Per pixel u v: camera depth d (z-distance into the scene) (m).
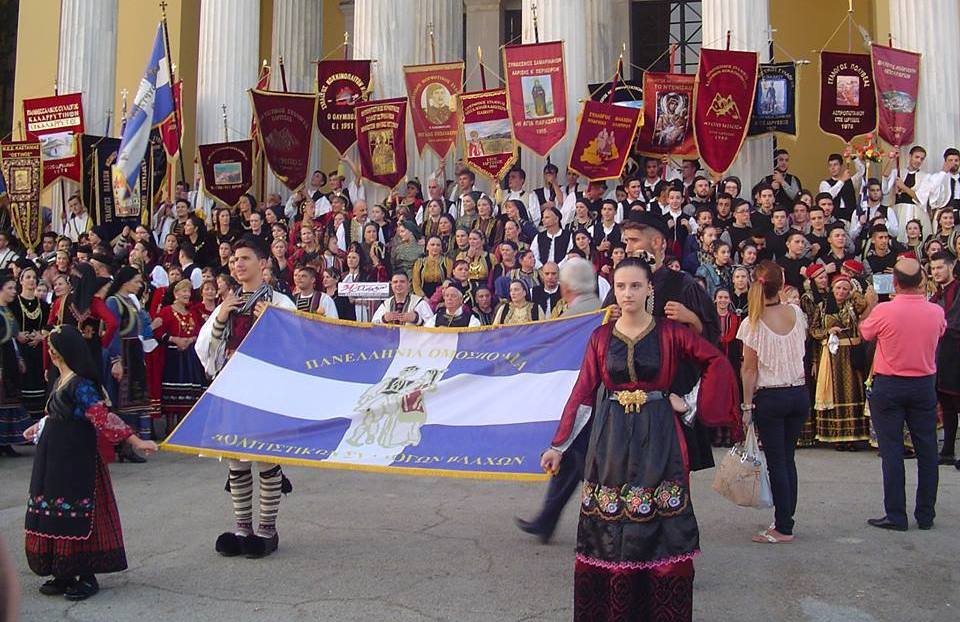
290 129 13.68
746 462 5.28
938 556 5.04
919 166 11.54
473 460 4.72
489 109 12.16
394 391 5.19
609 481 3.55
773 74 11.71
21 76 20.84
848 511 6.13
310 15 18.81
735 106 11.52
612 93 12.87
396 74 13.54
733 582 4.59
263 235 12.36
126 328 8.48
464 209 11.79
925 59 12.03
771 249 9.83
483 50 19.33
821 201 10.44
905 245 10.12
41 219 14.77
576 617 3.58
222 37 15.38
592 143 11.72
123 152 13.86
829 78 11.92
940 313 5.71
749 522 5.90
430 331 5.50
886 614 4.11
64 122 14.98
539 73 11.86
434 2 16.83
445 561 5.02
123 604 4.37
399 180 12.72
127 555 5.21
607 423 3.64
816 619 4.05
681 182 11.69
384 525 5.86
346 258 11.52
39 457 4.51
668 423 3.61
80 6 16.22
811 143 17.97
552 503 5.27
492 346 5.31
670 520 3.48
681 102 11.90
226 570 4.89
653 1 18.91
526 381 5.07
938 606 4.21
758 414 5.39
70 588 4.45
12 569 1.21
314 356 5.45
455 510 6.29
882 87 11.80
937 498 6.54
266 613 4.20
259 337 5.47
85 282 8.13
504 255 10.04
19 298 9.31
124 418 8.62
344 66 13.40
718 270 9.35
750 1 12.05
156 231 13.96
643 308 3.76
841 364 8.62
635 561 3.45
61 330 4.59
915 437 5.71
